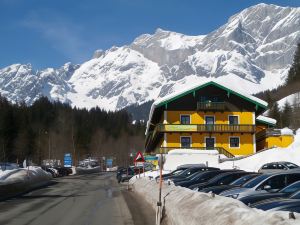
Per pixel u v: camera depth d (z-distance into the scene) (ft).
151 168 191.01
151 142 292.20
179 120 220.43
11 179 135.13
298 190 46.98
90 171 380.78
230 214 33.99
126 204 90.48
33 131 374.84
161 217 57.41
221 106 219.61
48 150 388.98
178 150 194.59
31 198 110.22
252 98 221.66
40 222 66.13
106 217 71.00
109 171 436.76
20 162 345.92
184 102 221.87
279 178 56.44
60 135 428.56
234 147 221.05
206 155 192.44
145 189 102.53
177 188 62.75
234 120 223.10
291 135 219.61
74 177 260.42
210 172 89.45
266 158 167.02
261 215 29.96
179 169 135.95
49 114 483.10
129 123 646.33
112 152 514.68
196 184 81.30
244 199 49.70
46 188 151.84
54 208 85.71
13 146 343.67
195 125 218.59
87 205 91.04
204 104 219.41
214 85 222.07
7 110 352.28
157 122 253.65
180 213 46.98
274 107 391.45
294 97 434.71
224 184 74.90
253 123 222.69
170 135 220.02
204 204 41.91
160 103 219.82
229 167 172.55
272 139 220.02
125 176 182.39
